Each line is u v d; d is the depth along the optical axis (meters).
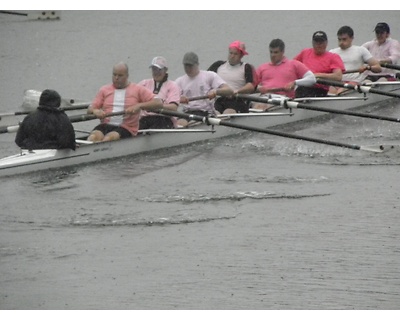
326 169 79.06
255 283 57.22
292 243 62.91
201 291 56.22
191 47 141.12
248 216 67.69
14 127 79.12
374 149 83.12
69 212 68.38
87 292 56.06
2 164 75.12
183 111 90.50
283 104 89.25
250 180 75.94
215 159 82.25
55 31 151.00
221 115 89.56
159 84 86.19
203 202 70.62
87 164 79.38
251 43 142.50
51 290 56.34
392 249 61.69
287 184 74.88
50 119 77.00
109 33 149.12
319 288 56.50
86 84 119.94
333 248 62.03
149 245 62.72
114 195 72.06
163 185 74.62
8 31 151.12
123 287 56.72
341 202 70.38
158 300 55.16
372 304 54.44
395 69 107.50
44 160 76.62
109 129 82.81
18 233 64.50
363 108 103.31
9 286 56.81
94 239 63.69
